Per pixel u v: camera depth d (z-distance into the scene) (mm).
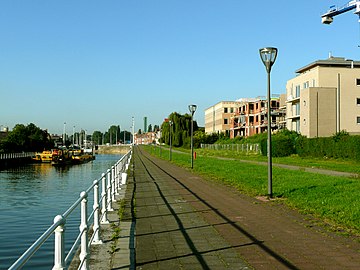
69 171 62625
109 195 12820
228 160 44562
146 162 48219
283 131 61188
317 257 7094
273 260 6941
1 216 21469
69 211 5234
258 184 18641
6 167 67938
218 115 119562
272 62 15172
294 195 14914
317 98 56688
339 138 40531
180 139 113750
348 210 11328
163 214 11836
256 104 91438
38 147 96562
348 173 25859
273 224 10070
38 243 3346
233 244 8109
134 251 7719
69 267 7059
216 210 12375
